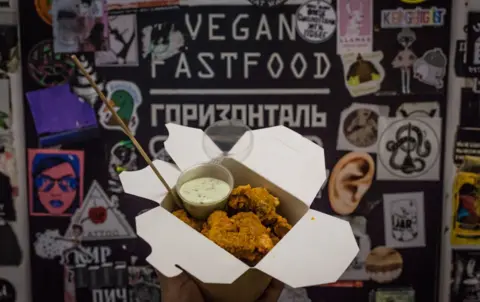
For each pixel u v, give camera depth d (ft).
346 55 3.07
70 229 3.28
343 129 3.15
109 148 3.19
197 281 2.20
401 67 3.08
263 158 2.56
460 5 3.00
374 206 3.24
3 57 3.07
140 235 2.18
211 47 3.07
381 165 3.19
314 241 2.19
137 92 3.12
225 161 2.57
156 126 3.16
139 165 3.21
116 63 3.09
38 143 3.18
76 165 3.21
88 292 3.35
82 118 3.15
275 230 2.41
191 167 2.49
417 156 3.18
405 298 3.33
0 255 3.29
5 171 3.20
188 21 3.04
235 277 2.04
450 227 3.24
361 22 3.03
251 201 2.41
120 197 3.24
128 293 3.35
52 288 3.34
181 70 3.10
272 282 2.41
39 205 3.25
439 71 3.07
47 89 3.11
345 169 3.20
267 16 3.03
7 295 3.34
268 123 3.16
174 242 2.15
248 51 3.07
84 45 3.06
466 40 3.03
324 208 3.25
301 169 2.50
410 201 3.23
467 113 3.11
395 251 3.29
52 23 3.04
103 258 3.31
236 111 3.15
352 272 3.32
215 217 2.33
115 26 3.05
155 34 3.05
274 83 3.11
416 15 3.02
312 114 3.14
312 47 3.06
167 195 2.42
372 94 3.11
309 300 3.35
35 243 3.29
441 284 3.31
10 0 3.01
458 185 3.20
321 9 3.02
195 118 3.15
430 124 3.14
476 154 3.15
